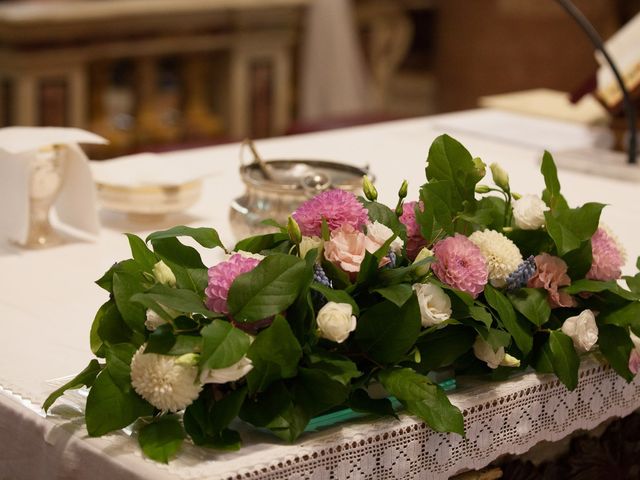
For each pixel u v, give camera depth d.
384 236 1.32
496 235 1.42
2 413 1.37
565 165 2.69
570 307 1.48
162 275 1.25
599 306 1.49
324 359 1.23
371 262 1.29
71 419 1.31
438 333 1.36
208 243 1.33
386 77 6.16
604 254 1.48
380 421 1.31
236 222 1.92
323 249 1.30
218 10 5.04
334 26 5.34
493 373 1.43
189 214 2.20
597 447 1.64
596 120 3.16
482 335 1.35
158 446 1.21
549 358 1.44
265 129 5.40
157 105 5.14
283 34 5.31
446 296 1.32
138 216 2.14
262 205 1.89
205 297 1.27
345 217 1.33
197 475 1.17
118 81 5.16
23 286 1.79
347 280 1.29
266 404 1.23
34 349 1.54
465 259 1.36
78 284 1.82
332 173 2.00
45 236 2.02
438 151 1.48
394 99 6.70
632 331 1.47
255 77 5.30
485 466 1.49
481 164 1.47
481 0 5.50
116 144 4.89
